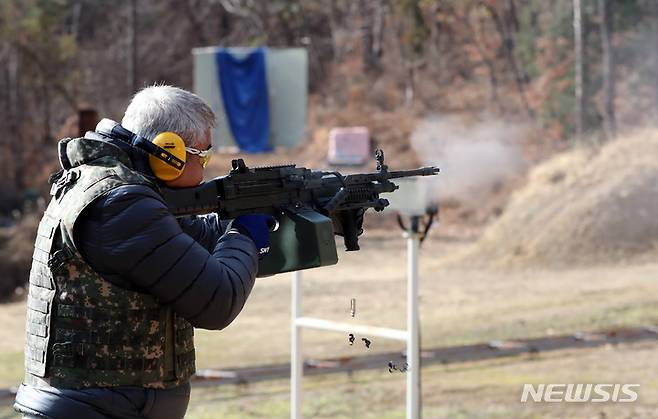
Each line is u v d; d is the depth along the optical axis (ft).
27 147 248.11
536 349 56.29
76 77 252.42
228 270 14.78
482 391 46.62
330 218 17.04
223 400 47.26
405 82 221.25
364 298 84.79
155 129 15.10
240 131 146.10
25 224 160.66
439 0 206.28
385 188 17.90
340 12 265.13
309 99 232.73
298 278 31.55
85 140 14.90
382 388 48.47
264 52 143.95
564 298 79.30
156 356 14.87
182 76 290.76
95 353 14.48
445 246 132.16
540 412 41.14
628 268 96.84
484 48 206.90
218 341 67.41
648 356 52.85
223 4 276.41
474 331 66.90
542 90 179.11
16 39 231.30
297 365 31.60
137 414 14.69
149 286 14.32
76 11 293.02
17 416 42.65
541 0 190.90
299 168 16.67
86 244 14.33
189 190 15.31
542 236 107.55
